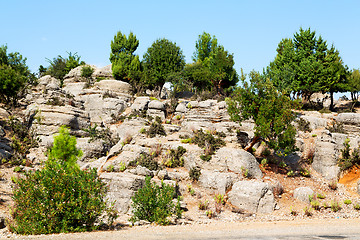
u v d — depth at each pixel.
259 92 33.41
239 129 37.53
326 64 58.19
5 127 38.75
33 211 16.39
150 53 74.38
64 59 88.62
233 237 16.06
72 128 40.38
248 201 25.70
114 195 24.70
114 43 77.12
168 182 26.19
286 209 26.14
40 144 37.38
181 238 15.47
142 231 17.34
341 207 26.86
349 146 35.00
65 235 15.62
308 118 42.00
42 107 40.81
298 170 33.78
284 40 69.50
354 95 60.38
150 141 33.53
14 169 29.45
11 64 62.59
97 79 72.75
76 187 17.50
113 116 50.66
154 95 68.00
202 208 24.86
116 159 29.44
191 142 33.81
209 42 81.50
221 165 30.20
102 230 17.62
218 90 69.50
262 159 34.31
